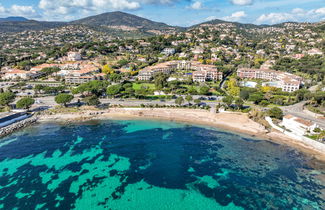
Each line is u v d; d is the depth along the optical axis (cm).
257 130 9631
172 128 10106
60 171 6731
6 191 5800
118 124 10594
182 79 19638
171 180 6344
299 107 12731
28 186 6016
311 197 5591
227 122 10625
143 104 13138
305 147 8138
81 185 6103
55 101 13738
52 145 8356
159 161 7319
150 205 5400
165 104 13338
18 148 8100
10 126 9825
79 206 5338
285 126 9862
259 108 12512
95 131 9719
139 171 6775
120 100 14375
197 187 6038
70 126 10312
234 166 6988
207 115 11531
